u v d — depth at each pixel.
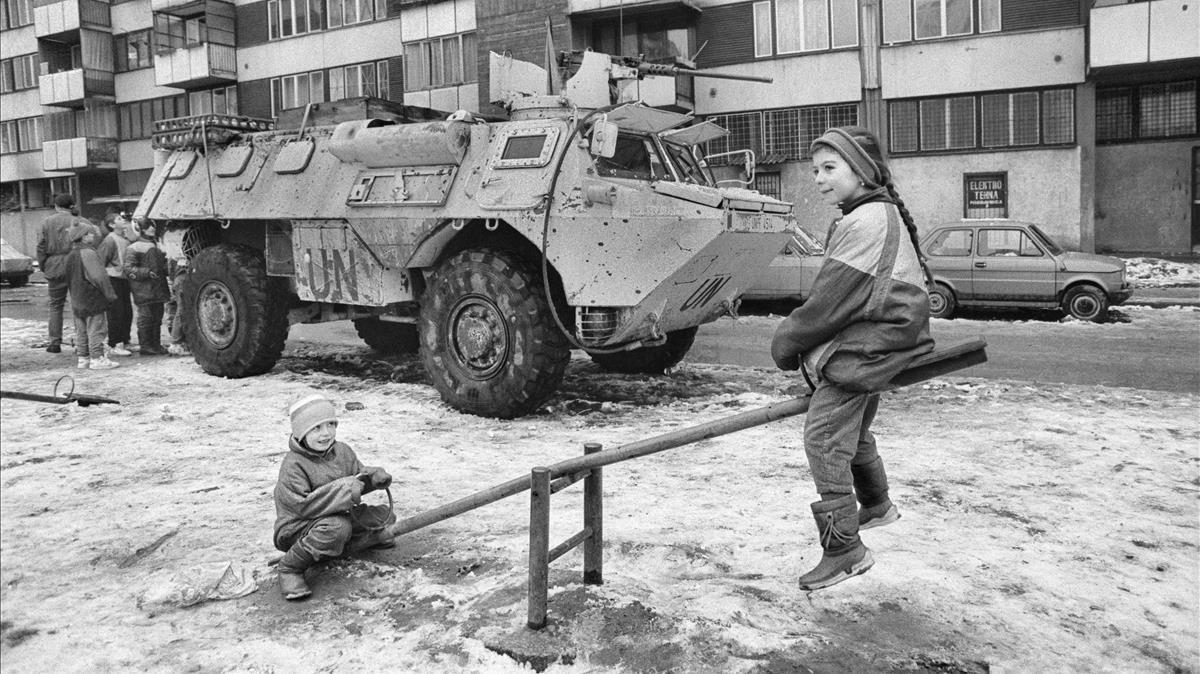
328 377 9.41
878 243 3.00
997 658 3.07
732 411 7.33
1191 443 6.00
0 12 40.97
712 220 6.63
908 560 3.92
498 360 7.12
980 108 22.03
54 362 10.90
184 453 6.21
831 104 23.55
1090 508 4.68
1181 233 21.89
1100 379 8.70
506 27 25.97
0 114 41.94
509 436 6.58
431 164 7.81
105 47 38.34
